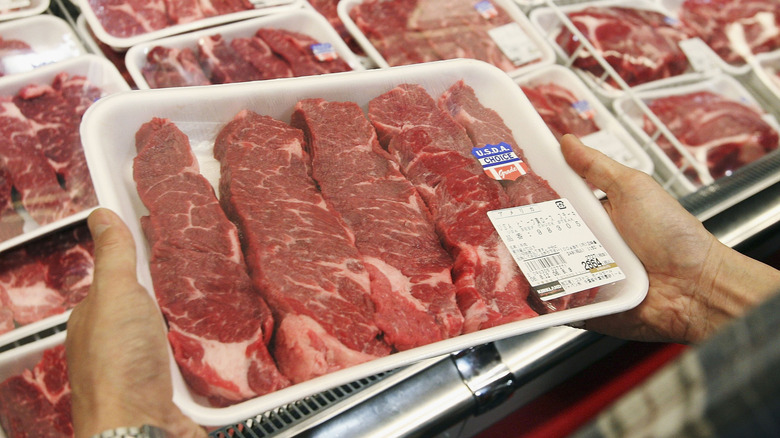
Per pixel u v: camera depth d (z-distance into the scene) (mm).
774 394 464
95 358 1096
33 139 2109
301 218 1443
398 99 1762
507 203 1624
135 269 1202
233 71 2363
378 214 1530
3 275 1899
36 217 2002
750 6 3170
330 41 2549
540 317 1329
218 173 1573
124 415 1062
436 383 1655
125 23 2434
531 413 2105
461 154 1686
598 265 1498
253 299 1313
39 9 2424
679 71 2922
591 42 2844
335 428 1538
